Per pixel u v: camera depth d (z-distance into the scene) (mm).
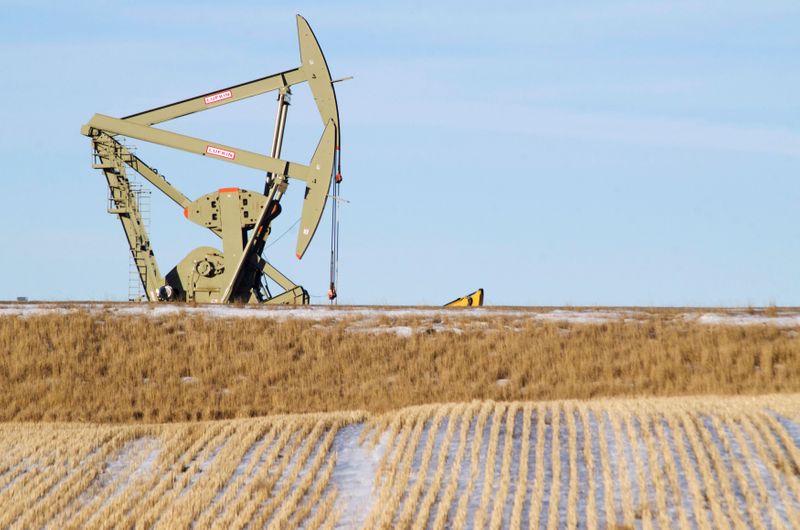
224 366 64688
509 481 41188
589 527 37250
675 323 68812
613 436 45281
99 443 49156
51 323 70500
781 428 45188
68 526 40156
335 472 43812
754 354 62625
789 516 37094
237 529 38938
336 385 62219
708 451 42844
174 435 49312
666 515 37812
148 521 39969
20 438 50344
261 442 47750
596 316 71188
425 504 39562
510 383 61312
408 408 51781
